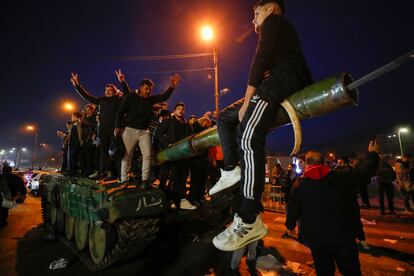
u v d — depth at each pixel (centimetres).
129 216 383
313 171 290
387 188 884
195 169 581
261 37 167
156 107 732
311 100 154
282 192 1102
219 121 206
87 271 453
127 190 407
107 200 395
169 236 576
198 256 498
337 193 276
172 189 543
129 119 452
